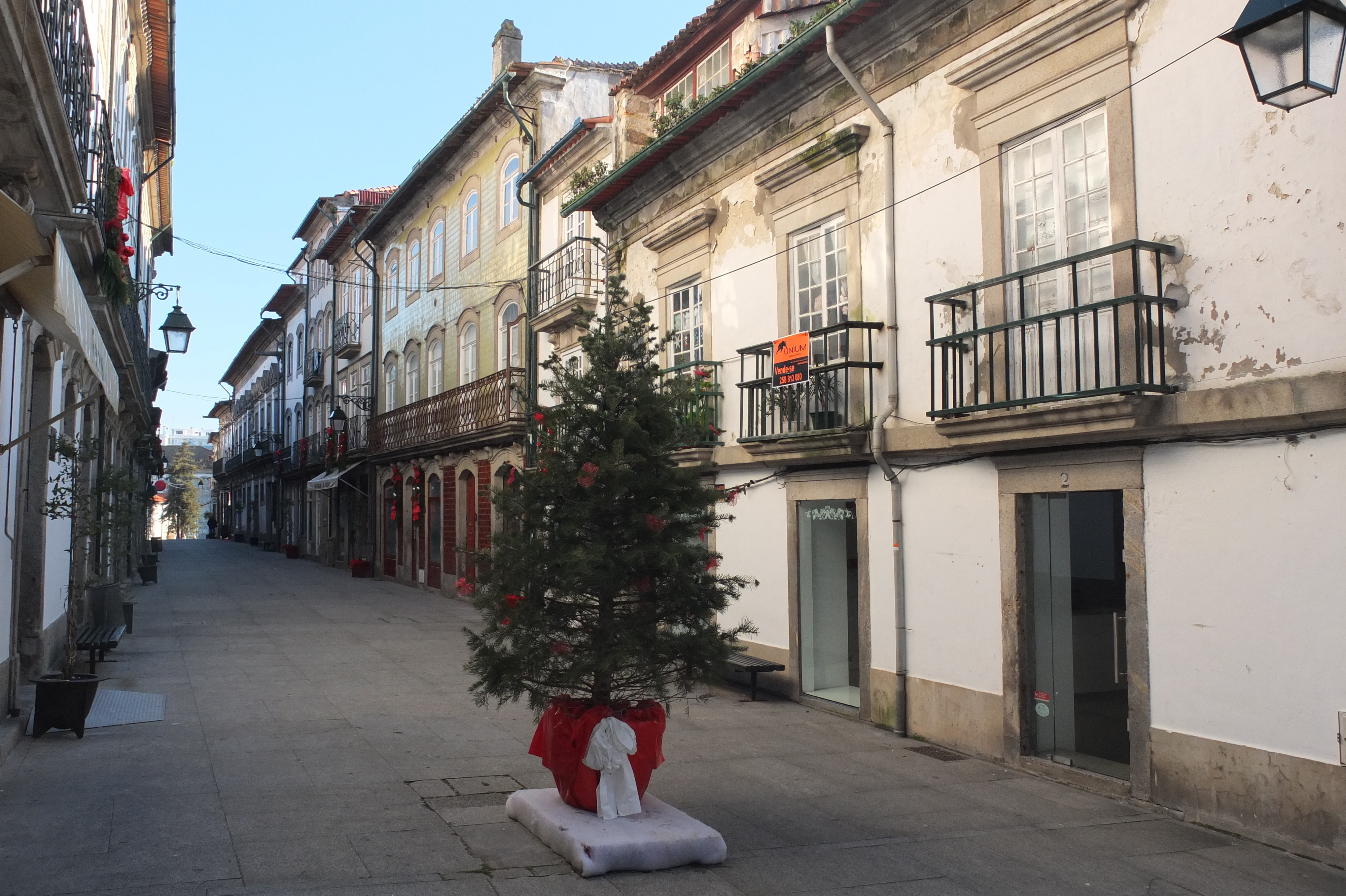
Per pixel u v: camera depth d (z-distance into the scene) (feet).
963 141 29.37
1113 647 25.12
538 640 19.83
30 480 34.58
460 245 81.87
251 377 198.08
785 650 37.70
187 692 35.78
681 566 19.90
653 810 20.49
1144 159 23.85
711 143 41.52
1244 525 21.54
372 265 107.55
